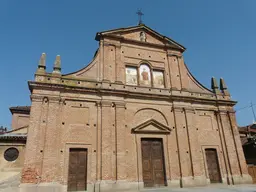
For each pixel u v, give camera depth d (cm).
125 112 2195
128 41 2534
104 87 2198
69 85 2047
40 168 1738
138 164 2062
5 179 2191
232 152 2436
